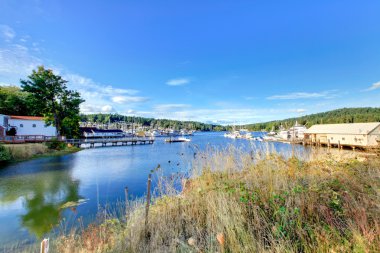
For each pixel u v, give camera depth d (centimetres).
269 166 445
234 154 503
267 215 309
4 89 4950
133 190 1248
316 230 253
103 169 1973
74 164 2234
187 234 329
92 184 1394
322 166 506
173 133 12406
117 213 630
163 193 482
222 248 241
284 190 350
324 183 381
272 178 409
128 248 306
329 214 279
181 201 410
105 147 4797
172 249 284
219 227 293
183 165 568
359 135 3300
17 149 2389
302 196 314
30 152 2572
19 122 3825
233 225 284
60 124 4194
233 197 342
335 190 377
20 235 663
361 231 244
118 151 3856
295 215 285
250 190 359
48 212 871
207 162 487
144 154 3325
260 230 281
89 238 412
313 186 343
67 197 1094
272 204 318
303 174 450
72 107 4122
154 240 309
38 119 4072
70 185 1356
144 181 1494
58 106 3953
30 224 748
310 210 290
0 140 2888
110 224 497
